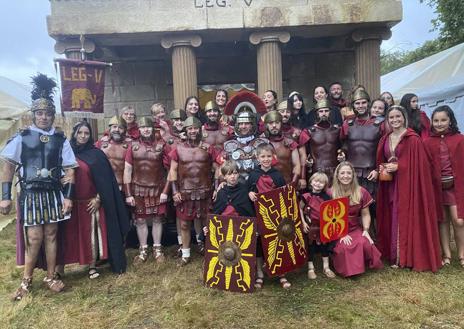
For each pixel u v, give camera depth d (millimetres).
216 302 4496
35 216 4719
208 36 8516
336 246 5055
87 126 5379
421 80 11719
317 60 10758
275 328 3930
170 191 5961
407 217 5098
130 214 6070
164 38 8250
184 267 5602
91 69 6625
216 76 10789
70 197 4957
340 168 5188
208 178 5641
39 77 6312
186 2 8000
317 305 4348
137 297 4773
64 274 5641
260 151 4926
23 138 4738
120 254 5492
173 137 6246
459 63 11156
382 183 5434
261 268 4977
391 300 4371
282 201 4785
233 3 8031
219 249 4816
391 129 5324
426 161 5082
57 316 4371
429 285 4648
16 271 5785
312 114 6363
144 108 10727
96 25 7965
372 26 8383
